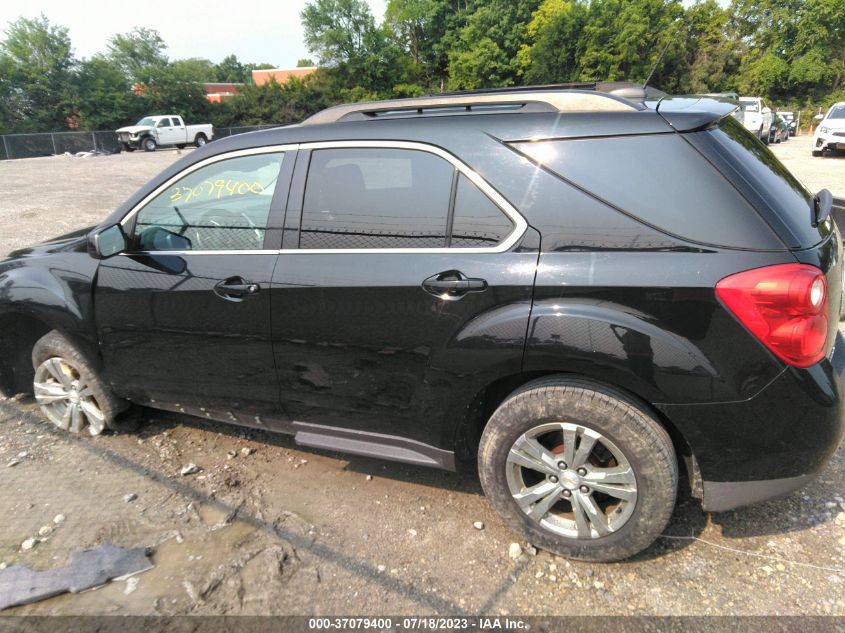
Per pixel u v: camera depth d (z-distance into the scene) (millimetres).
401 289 2322
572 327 2057
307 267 2514
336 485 2963
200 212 2807
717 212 1974
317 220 2539
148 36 48000
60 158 30281
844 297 2506
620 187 2076
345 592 2270
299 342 2590
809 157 18484
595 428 2125
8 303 3289
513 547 2443
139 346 3033
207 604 2232
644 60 43219
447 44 53188
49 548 2549
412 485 2943
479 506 2758
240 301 2658
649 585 2229
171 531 2643
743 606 2109
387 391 2494
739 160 2057
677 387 1986
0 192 14859
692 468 2195
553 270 2096
